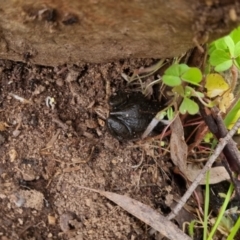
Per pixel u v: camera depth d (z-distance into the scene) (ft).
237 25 0.43
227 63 0.60
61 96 0.66
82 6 0.46
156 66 0.63
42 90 0.66
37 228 0.63
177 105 0.65
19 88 0.66
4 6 0.48
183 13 0.43
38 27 0.51
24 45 0.57
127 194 0.65
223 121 0.65
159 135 0.66
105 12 0.47
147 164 0.66
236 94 0.69
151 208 0.64
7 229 0.62
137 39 0.53
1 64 0.65
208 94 0.64
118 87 0.66
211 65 0.63
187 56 0.63
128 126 0.64
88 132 0.66
